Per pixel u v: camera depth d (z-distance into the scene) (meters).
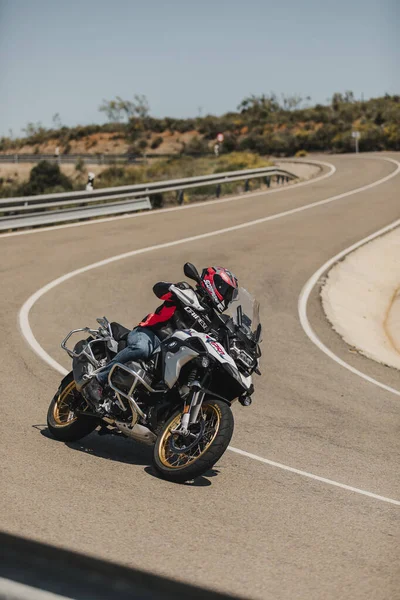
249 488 5.87
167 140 94.50
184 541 4.64
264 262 17.86
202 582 4.03
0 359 9.08
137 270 16.00
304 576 4.32
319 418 8.22
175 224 22.83
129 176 51.25
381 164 47.72
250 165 48.41
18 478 5.40
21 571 2.32
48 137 104.00
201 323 5.91
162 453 5.84
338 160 55.38
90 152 96.62
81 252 17.61
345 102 103.81
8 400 7.46
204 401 5.88
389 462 7.00
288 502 5.65
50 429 6.50
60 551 2.80
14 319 11.36
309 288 15.87
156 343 6.06
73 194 22.19
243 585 4.07
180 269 16.36
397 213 26.28
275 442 7.19
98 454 6.26
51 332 10.80
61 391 6.55
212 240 20.25
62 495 5.17
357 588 4.22
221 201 29.38
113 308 12.81
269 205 28.08
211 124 94.62
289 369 10.36
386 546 4.96
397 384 10.26
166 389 5.96
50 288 13.77
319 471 6.50
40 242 18.70
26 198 20.58
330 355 11.41
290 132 86.00
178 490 5.60
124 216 24.38
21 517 4.68
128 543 4.48
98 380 6.14
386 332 14.70
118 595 2.31
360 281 17.69
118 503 5.16
